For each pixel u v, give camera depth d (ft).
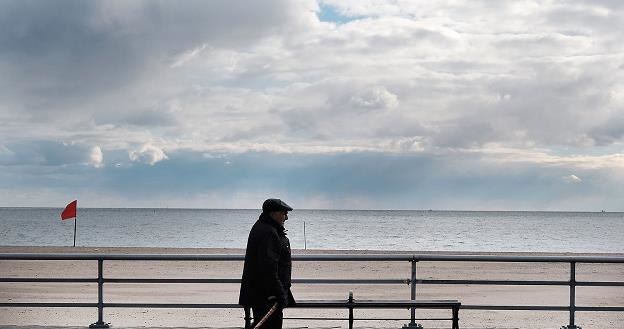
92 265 87.04
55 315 48.73
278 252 26.11
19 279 33.45
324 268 85.81
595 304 56.85
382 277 75.72
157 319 47.01
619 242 289.94
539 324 45.93
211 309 52.49
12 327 33.50
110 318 47.47
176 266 86.17
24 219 651.66
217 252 137.08
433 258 33.24
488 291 65.21
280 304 25.82
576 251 219.61
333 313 49.93
